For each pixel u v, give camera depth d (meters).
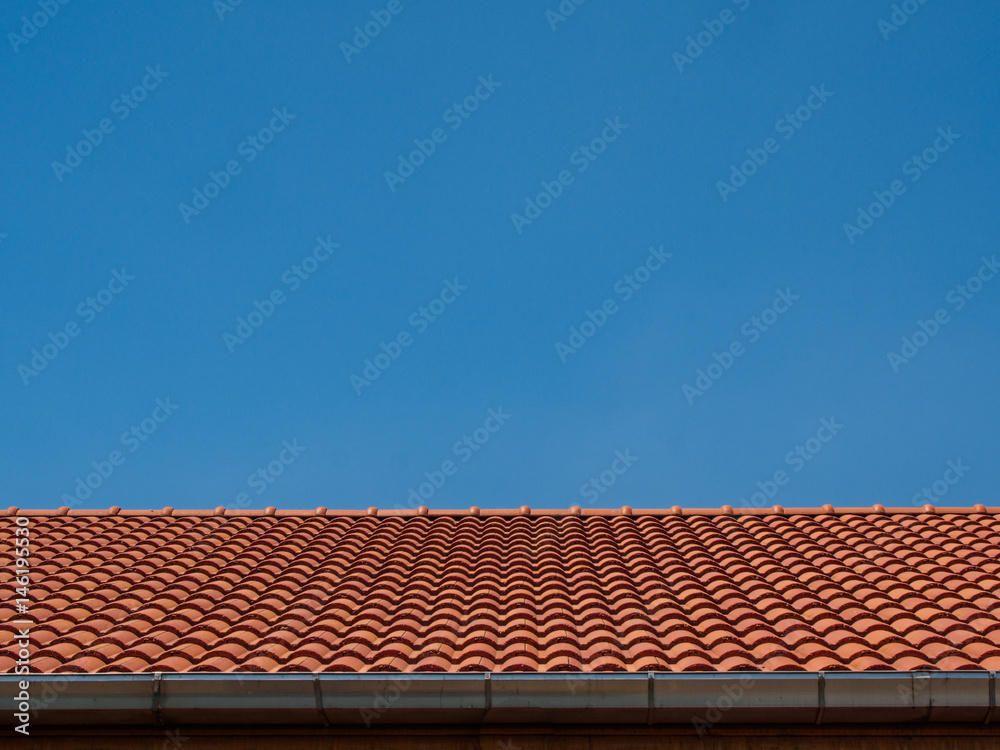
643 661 5.92
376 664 5.95
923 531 9.23
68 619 6.86
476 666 5.88
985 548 8.48
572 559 8.52
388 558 8.65
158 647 6.35
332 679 5.54
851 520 9.85
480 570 8.30
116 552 8.90
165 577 8.00
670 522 10.03
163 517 10.48
